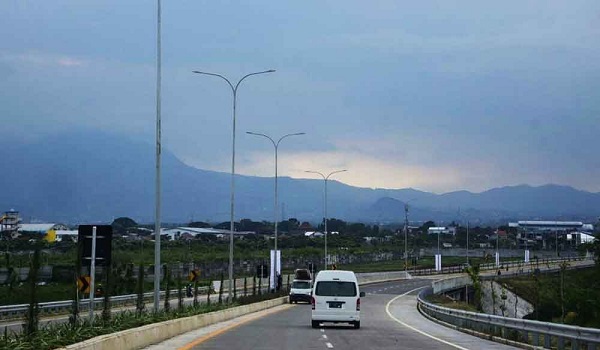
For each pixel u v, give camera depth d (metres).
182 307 36.31
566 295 75.25
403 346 25.52
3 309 41.62
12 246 85.88
